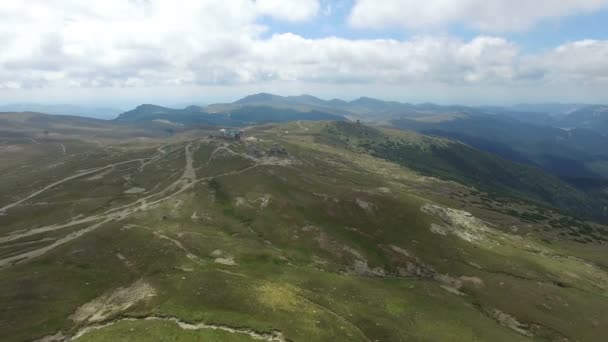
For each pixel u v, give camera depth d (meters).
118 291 69.94
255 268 83.31
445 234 110.88
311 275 81.94
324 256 96.38
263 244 99.62
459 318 71.31
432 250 101.31
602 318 75.88
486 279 88.19
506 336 66.81
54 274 75.00
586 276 102.31
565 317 75.25
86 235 97.94
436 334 64.44
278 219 113.81
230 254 89.94
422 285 84.88
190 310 57.47
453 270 92.44
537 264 100.38
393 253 98.81
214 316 55.69
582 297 83.69
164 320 54.66
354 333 58.12
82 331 56.03
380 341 59.78
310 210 119.62
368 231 108.69
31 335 55.28
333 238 103.69
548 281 92.25
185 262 82.69
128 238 95.31
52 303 64.56
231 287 66.12
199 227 107.69
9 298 65.12
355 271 91.69
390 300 75.19
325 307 66.88
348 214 117.06
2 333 55.31
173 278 69.81
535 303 78.94
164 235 98.38
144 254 86.00
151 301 61.16
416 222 114.88
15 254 92.56
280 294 65.62
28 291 67.75
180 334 50.50
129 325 52.88
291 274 81.19
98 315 60.78
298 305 62.62
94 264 81.25
